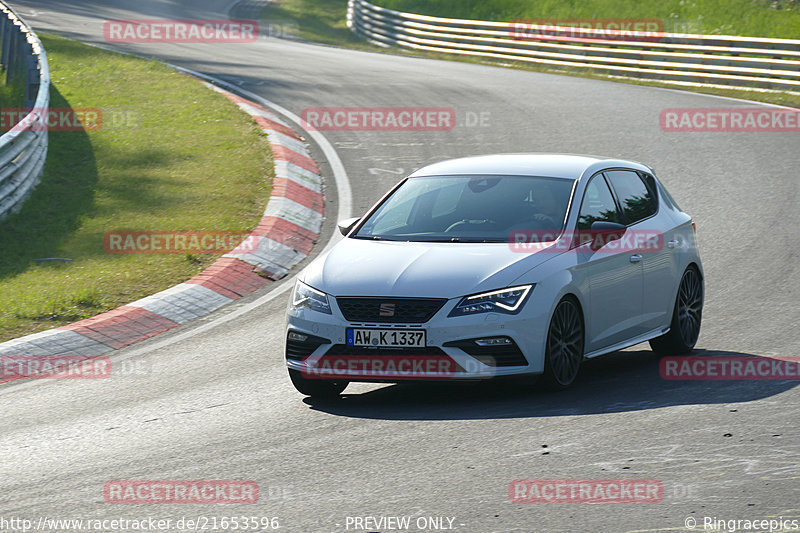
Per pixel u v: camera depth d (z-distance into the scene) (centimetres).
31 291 4097
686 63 10369
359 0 16962
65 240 4972
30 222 5303
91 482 2147
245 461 2241
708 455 2114
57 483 2155
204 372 3138
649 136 7519
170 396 2877
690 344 3259
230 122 7644
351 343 2605
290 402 2756
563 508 1852
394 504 1912
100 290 4097
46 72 7325
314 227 5372
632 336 3008
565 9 15338
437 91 9719
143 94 8712
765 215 5341
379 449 2275
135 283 4216
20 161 5684
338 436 2398
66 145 6938
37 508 2000
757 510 1805
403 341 2570
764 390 2647
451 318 2558
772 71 9438
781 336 3316
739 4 13712
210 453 2317
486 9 16475
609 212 3025
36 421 2688
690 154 6919
